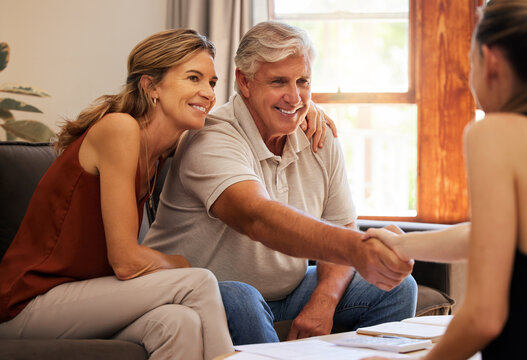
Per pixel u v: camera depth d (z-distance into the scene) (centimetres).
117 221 159
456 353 87
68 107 345
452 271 234
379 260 127
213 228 184
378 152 482
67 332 154
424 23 330
